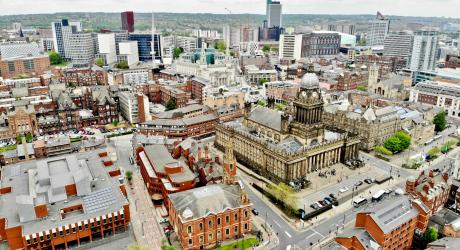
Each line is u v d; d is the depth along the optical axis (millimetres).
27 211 129750
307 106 184250
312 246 134250
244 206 137000
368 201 165125
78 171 153625
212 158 181000
